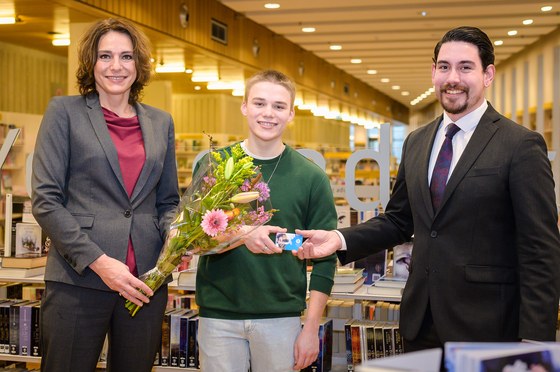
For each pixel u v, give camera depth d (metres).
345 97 19.47
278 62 13.45
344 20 11.70
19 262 3.69
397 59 16.44
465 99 2.24
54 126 2.43
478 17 11.38
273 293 2.52
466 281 2.19
